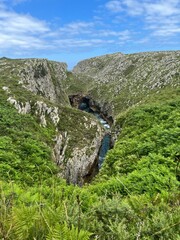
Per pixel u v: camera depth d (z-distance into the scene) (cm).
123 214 486
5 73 5941
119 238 388
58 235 287
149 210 550
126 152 1823
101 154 4547
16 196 607
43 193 712
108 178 1459
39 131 3284
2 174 1399
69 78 14688
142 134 2083
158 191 923
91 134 4384
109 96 10775
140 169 1324
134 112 3075
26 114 3522
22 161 1781
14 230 303
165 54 12019
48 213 365
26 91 4622
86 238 295
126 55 15950
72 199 626
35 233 319
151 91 8481
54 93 8100
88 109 11712
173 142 1588
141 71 11438
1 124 2558
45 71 8269
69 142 3847
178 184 958
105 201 523
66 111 4616
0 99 3594
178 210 529
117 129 4047
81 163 3597
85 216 436
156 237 416
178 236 388
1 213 325
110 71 14638
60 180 1440
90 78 15938
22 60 7956
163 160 1296
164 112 2522
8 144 2030
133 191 968
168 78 8344
